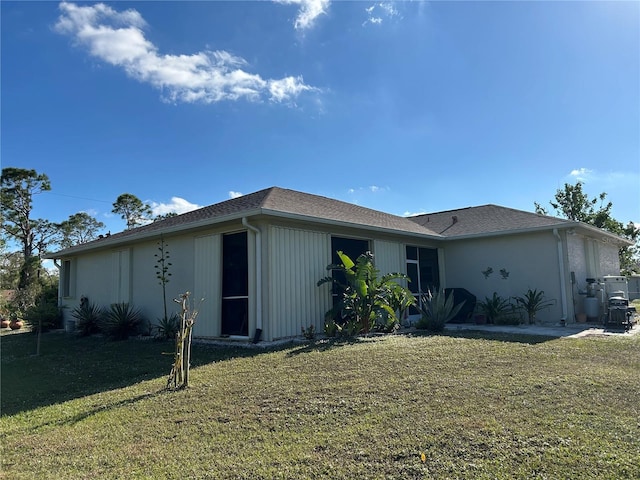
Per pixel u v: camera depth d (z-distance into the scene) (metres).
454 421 3.74
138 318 11.77
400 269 12.52
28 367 7.92
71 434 3.96
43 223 35.88
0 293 20.31
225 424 3.99
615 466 2.86
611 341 7.91
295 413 4.18
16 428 4.26
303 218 9.15
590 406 4.07
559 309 11.92
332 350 7.14
